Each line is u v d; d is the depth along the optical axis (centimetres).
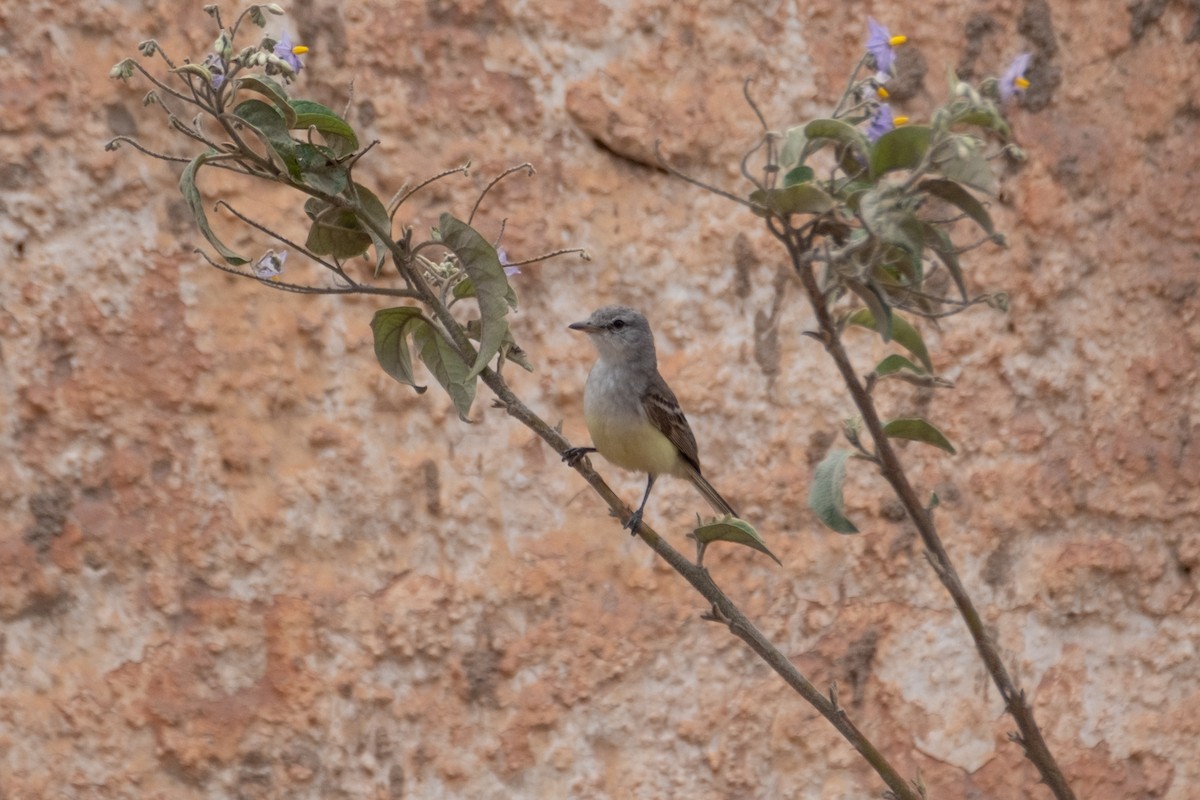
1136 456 1110
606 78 1073
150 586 962
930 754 1062
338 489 995
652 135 1074
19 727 933
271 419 991
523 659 1013
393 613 994
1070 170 1113
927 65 1105
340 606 988
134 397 968
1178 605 1110
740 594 1052
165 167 990
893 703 1059
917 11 1105
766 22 1095
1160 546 1112
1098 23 1127
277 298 999
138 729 951
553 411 1052
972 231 1098
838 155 614
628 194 1075
